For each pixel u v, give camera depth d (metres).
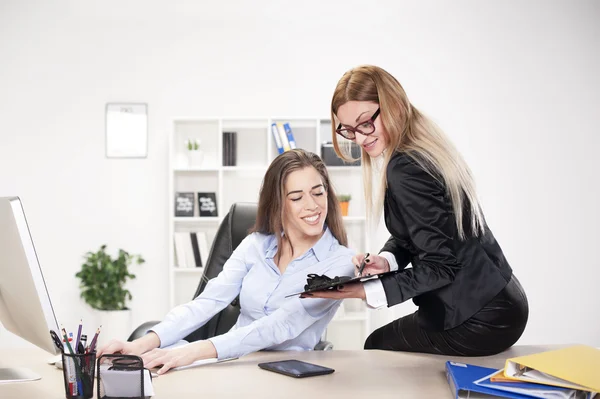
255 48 4.84
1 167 4.77
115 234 4.78
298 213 1.92
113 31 4.80
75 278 4.76
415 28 4.83
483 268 1.69
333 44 4.84
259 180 4.77
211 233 4.75
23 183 4.77
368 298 1.59
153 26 4.82
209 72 4.83
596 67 4.84
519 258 4.81
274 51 4.83
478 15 4.83
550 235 4.82
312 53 4.84
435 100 4.83
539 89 4.83
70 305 4.75
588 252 4.82
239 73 4.83
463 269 1.68
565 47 4.84
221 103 4.83
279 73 4.83
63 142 4.78
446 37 4.83
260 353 1.77
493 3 4.83
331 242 2.02
